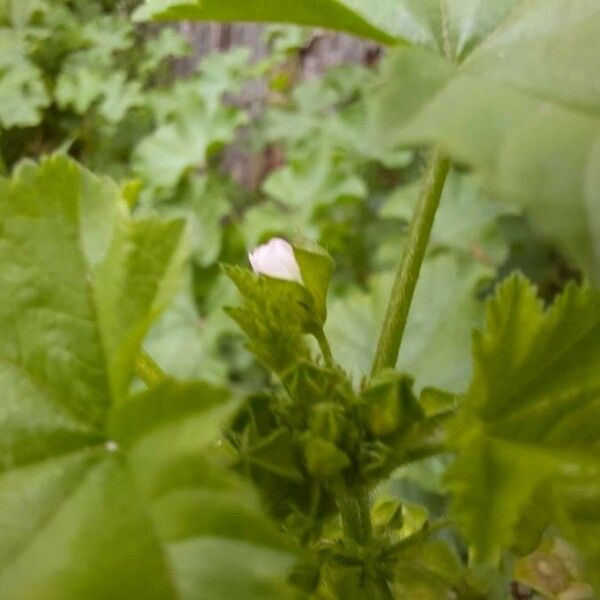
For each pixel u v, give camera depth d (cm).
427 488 15
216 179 30
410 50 6
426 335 17
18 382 7
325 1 9
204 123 30
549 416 8
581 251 5
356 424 8
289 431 8
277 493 8
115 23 34
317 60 34
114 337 7
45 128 33
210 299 27
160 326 26
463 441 7
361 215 29
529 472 7
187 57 36
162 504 7
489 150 6
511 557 10
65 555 7
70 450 7
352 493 9
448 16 8
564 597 10
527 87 6
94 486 7
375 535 10
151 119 33
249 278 9
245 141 32
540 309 8
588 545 7
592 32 7
